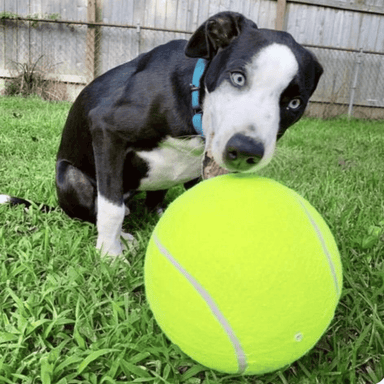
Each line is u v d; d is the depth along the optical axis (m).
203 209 0.33
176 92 0.51
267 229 0.31
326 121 2.24
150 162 0.57
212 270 0.30
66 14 2.25
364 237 0.60
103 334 0.41
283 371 0.37
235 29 0.48
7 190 0.76
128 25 2.19
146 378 0.36
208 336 0.31
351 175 0.99
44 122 1.39
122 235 0.63
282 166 1.03
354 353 0.38
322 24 2.48
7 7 2.22
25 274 0.48
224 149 0.40
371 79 2.58
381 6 2.52
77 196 0.62
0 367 0.36
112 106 0.54
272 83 0.43
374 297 0.47
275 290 0.30
